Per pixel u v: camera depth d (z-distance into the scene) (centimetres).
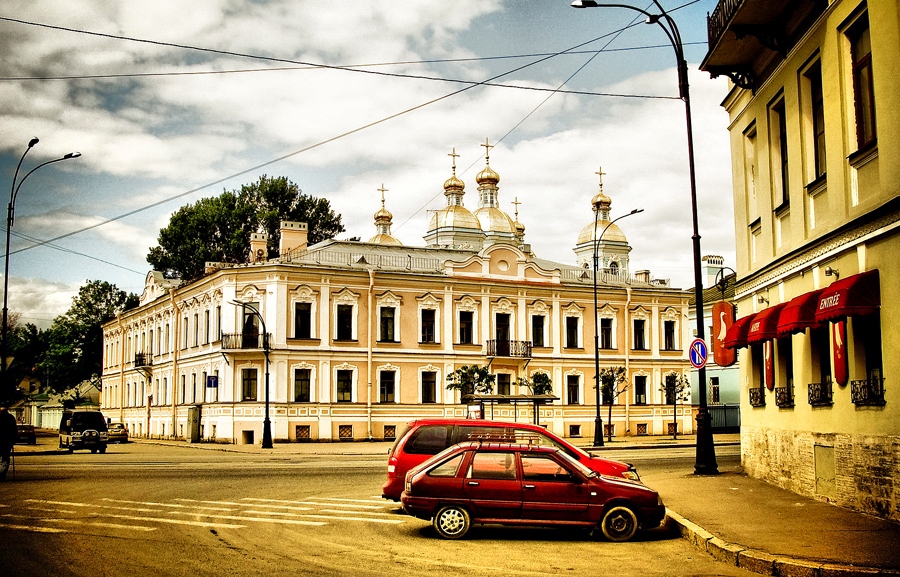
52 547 1173
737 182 2164
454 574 1055
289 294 4944
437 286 5334
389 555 1177
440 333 5319
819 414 1597
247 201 7919
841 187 1476
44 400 9656
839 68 1473
